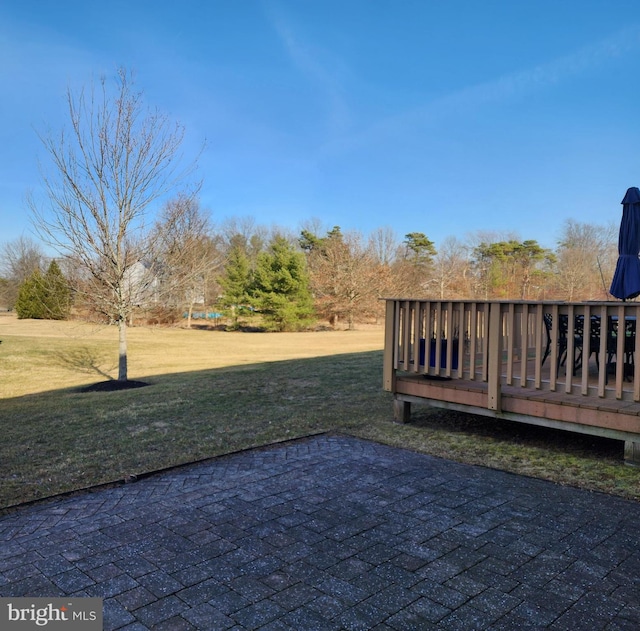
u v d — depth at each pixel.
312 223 45.47
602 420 3.65
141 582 2.14
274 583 2.12
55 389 10.03
